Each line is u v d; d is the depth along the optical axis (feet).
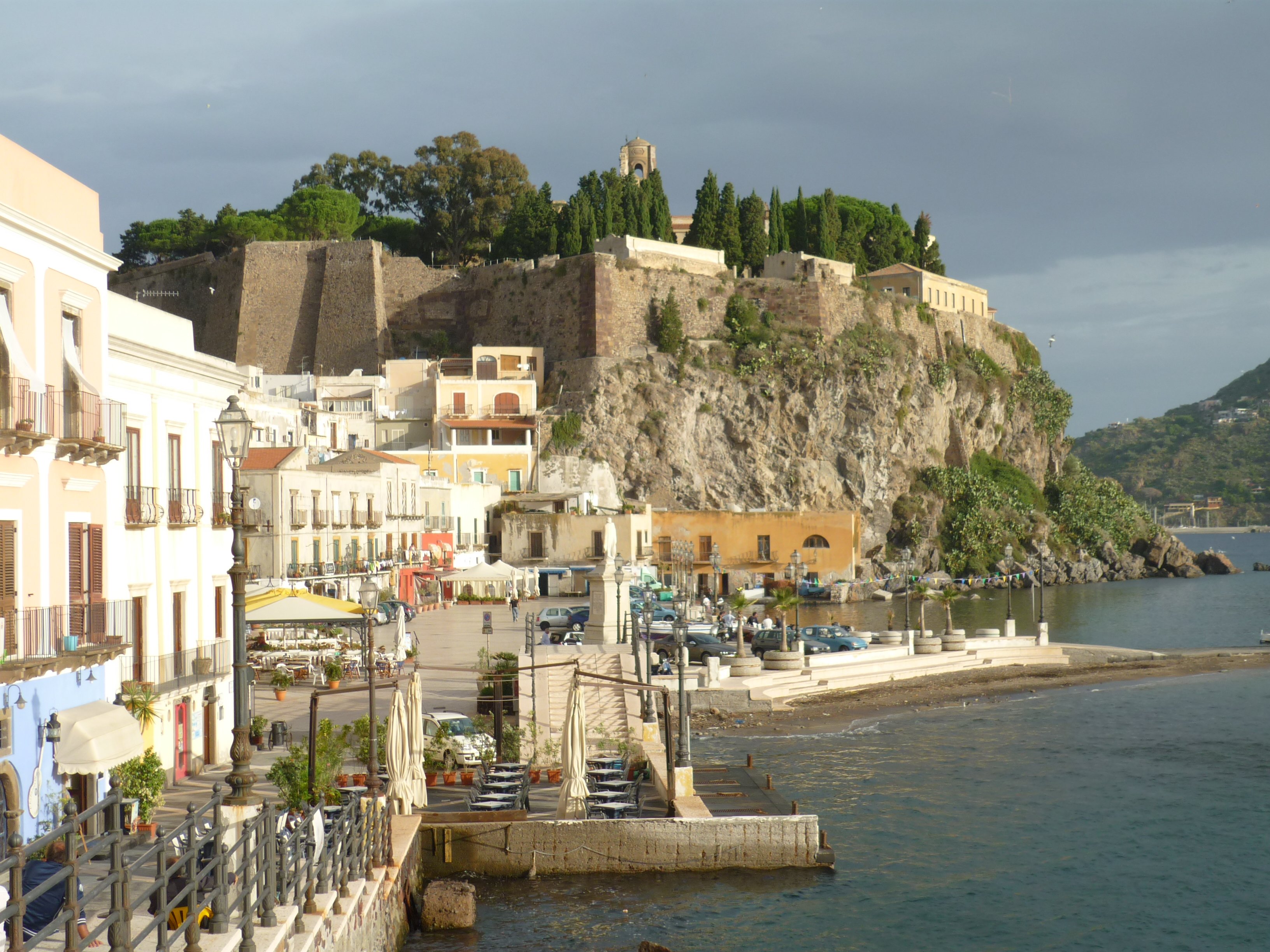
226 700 119.65
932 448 516.32
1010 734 167.02
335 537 259.39
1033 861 109.60
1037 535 529.04
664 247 478.18
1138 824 122.01
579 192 497.87
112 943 38.93
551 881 99.55
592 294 451.12
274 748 125.49
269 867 53.52
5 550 75.00
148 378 105.70
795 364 477.36
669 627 215.92
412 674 110.42
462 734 123.03
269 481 232.94
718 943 88.22
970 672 218.79
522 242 501.56
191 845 45.34
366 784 94.68
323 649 179.52
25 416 76.18
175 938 43.16
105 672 87.66
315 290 475.31
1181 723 175.52
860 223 605.73
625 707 141.79
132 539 101.14
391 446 412.98
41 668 74.69
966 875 105.19
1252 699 195.31
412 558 294.05
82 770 72.43
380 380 426.10
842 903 96.84
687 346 465.47
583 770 103.76
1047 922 94.58
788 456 472.44
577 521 356.18
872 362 494.59
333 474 260.83
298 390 423.64
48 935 34.65
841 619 345.51
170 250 531.91
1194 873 106.42
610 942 87.35
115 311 105.19
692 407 456.45
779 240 540.93
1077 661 235.40
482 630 231.91
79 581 86.84
